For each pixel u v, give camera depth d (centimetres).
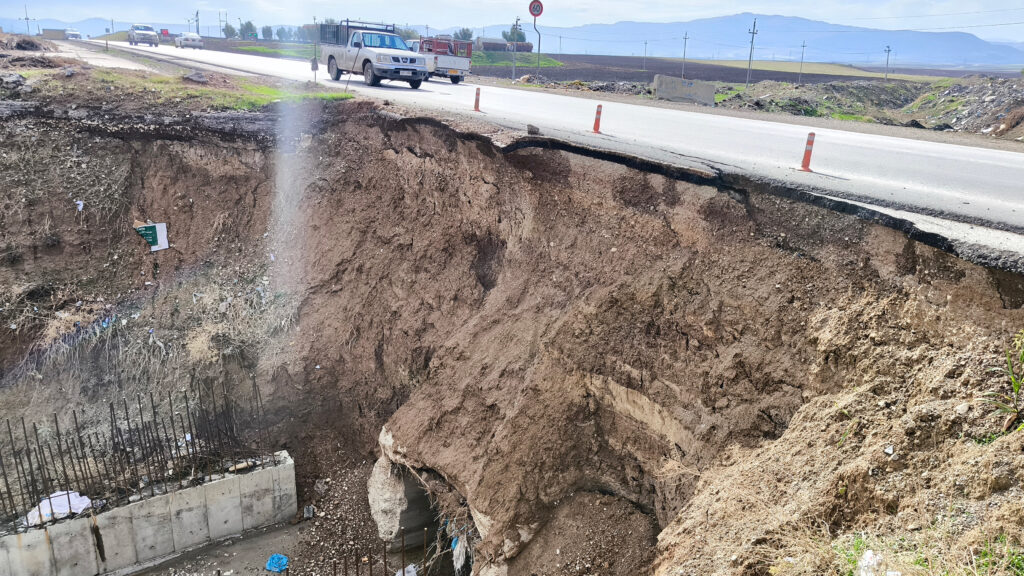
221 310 1578
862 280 770
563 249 1167
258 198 1714
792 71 9219
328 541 1311
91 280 1581
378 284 1512
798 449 689
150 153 1717
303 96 1819
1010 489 501
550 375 1059
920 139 1652
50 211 1609
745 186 947
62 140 1694
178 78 2038
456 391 1188
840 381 729
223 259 1659
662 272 991
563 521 987
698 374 886
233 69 2834
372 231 1570
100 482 1255
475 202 1370
